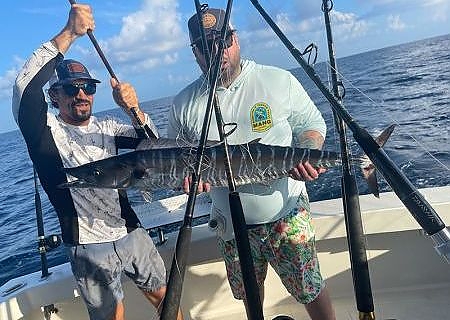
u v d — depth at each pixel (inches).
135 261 104.0
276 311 117.7
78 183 95.9
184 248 63.8
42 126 97.1
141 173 94.0
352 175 70.4
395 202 110.9
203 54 83.3
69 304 118.1
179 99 98.0
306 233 93.8
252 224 93.5
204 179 90.3
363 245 67.4
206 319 119.2
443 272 112.4
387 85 776.9
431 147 314.2
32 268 278.5
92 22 94.7
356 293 66.9
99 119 108.4
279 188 92.4
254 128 91.9
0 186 657.0
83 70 101.4
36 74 94.0
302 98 97.4
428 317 104.0
